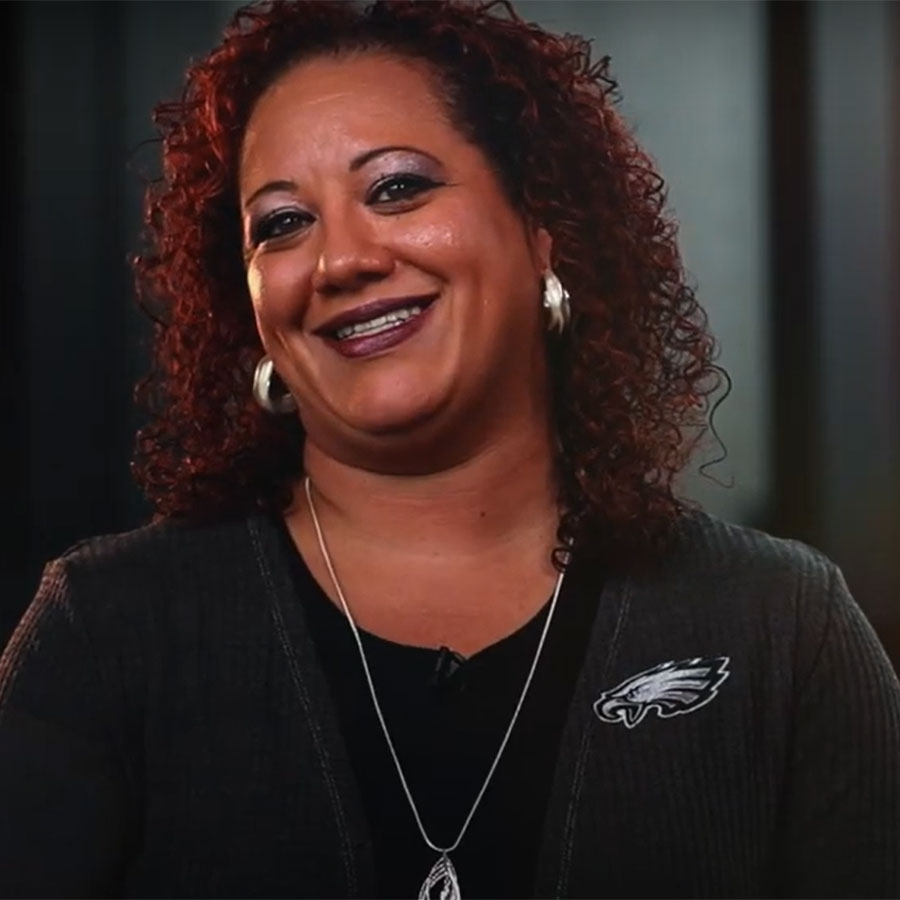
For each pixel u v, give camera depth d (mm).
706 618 2898
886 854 2846
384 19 2900
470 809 2766
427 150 2797
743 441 7371
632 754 2797
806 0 7238
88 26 6766
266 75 2908
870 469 7320
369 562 2922
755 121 7270
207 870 2732
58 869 2666
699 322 3283
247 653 2803
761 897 2869
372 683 2818
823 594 2963
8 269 6773
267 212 2816
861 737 2873
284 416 3062
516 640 2875
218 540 2914
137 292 3256
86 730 2719
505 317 2855
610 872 2756
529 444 2982
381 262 2723
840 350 7328
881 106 7238
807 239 7320
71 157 6793
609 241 3098
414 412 2768
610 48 7164
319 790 2744
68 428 6844
